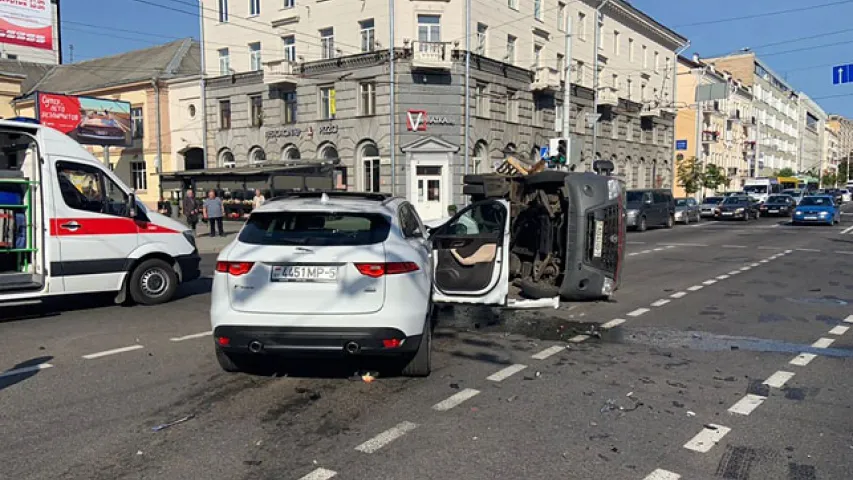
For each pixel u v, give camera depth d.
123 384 5.66
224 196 32.88
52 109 29.08
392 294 5.26
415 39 30.23
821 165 139.75
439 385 5.66
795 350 6.98
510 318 8.61
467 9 30.28
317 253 5.25
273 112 34.50
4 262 8.68
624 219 10.20
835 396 5.41
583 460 4.11
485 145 32.66
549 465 4.03
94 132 30.55
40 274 8.45
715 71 66.50
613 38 44.62
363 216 5.68
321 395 5.36
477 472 3.93
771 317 8.80
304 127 33.22
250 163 35.94
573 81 39.47
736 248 19.44
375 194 6.54
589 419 4.84
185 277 9.97
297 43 33.44
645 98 50.16
